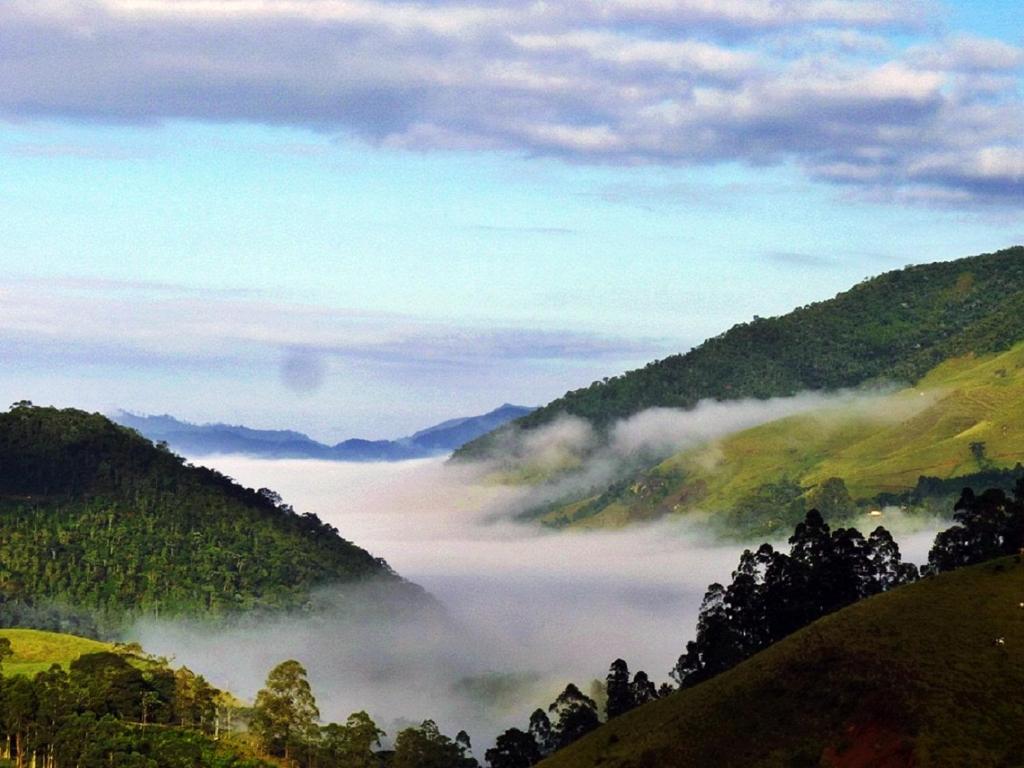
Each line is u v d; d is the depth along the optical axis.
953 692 81.81
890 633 91.56
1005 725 77.62
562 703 138.62
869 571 131.50
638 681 137.50
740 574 137.00
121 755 129.00
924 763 76.88
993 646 85.75
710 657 134.12
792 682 92.56
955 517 132.75
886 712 82.88
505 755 134.12
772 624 131.25
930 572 130.75
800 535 135.75
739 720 92.06
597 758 101.75
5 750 138.25
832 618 98.81
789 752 85.38
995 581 95.56
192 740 139.38
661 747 94.19
